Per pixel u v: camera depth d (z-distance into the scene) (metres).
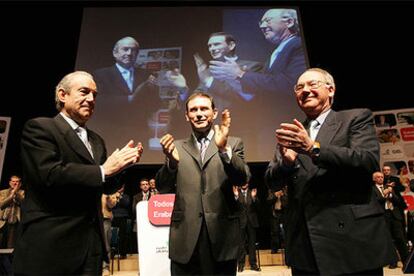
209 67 6.32
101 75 6.29
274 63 6.28
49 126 1.55
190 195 1.82
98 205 1.58
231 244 1.77
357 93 6.88
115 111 6.17
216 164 1.87
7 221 5.52
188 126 6.12
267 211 7.05
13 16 6.56
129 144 1.59
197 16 6.57
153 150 6.05
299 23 6.39
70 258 1.44
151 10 6.62
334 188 1.50
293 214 1.57
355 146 1.51
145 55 6.42
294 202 1.58
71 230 1.46
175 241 1.76
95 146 1.75
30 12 6.59
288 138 1.43
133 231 6.34
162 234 2.65
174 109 6.18
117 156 1.52
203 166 1.86
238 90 6.20
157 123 6.14
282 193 6.11
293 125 1.42
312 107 1.69
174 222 1.80
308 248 1.48
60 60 6.82
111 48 6.42
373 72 6.84
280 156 1.71
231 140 1.98
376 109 6.95
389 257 1.40
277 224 6.43
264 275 5.12
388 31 6.64
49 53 6.80
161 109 6.19
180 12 6.60
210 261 1.73
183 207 1.80
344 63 6.84
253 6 6.59
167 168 1.84
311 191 1.52
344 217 1.45
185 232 1.75
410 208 6.42
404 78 6.77
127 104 6.21
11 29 6.62
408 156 6.77
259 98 6.15
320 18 6.75
